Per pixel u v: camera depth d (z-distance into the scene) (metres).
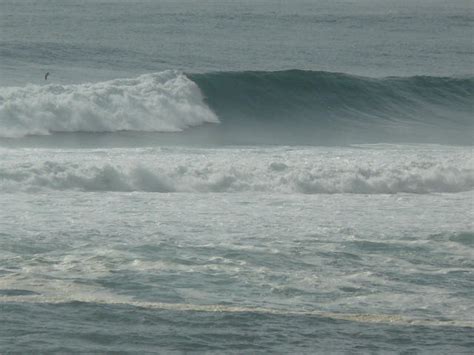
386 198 62.75
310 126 114.31
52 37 195.62
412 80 131.38
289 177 65.81
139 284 36.81
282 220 51.53
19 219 49.06
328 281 38.47
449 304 35.69
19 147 84.62
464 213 55.97
